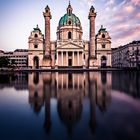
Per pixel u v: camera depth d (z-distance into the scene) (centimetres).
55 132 667
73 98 1350
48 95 1509
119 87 1936
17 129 708
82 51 11281
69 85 2253
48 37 10294
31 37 11862
